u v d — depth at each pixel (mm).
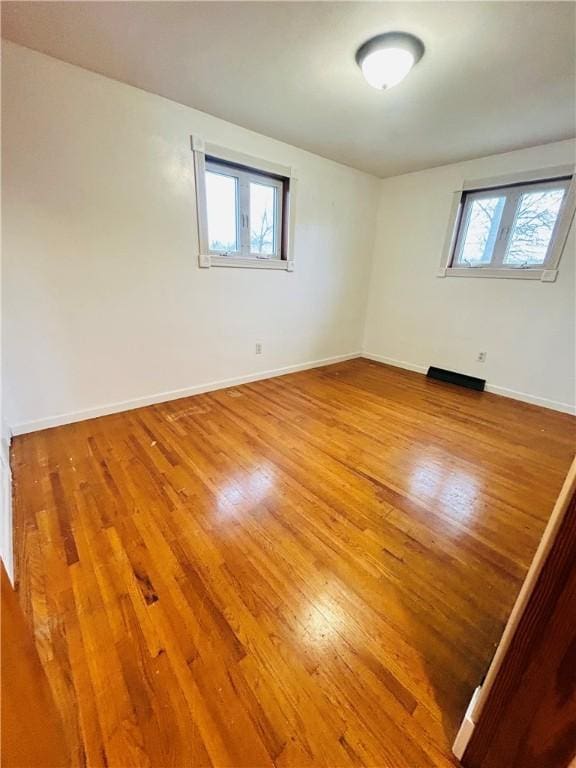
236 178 2889
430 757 819
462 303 3604
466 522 1622
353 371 4055
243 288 3158
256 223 3141
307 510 1657
